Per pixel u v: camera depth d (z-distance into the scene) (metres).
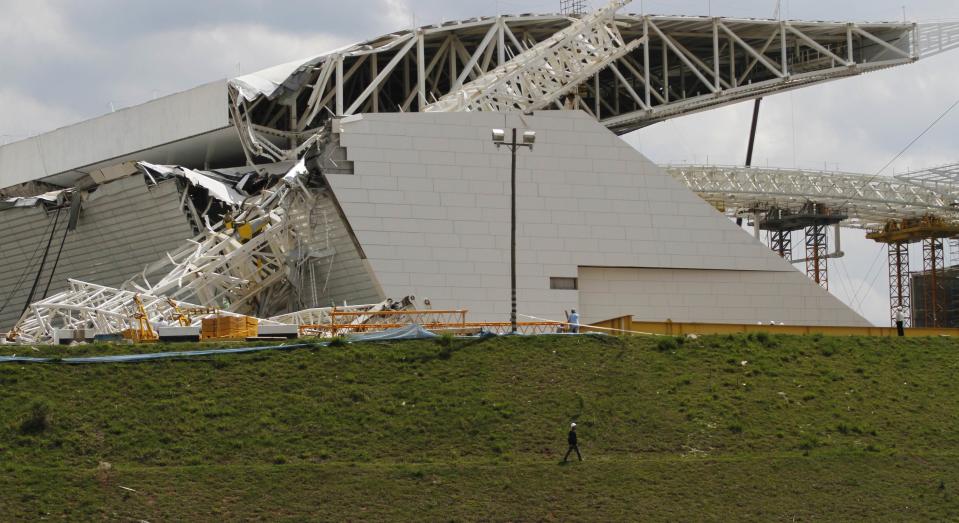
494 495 119.31
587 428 134.62
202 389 142.25
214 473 122.31
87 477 120.81
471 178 199.62
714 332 175.88
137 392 141.00
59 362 147.50
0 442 129.25
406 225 197.00
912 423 139.75
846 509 118.75
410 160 198.25
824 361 157.50
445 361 150.75
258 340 161.12
